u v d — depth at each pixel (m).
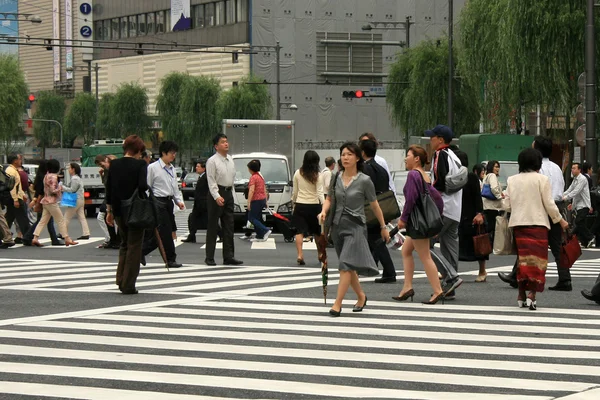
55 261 24.00
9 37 53.00
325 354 11.14
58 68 142.88
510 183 15.09
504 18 41.88
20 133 106.12
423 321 13.74
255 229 30.67
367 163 18.08
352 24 105.31
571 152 48.22
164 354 11.11
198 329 12.97
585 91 31.55
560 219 15.02
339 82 104.88
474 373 10.07
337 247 14.43
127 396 8.93
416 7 107.06
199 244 30.80
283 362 10.63
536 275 14.88
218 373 10.02
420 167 15.22
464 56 52.91
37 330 12.89
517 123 48.97
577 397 8.81
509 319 13.95
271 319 13.90
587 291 15.61
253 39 103.38
